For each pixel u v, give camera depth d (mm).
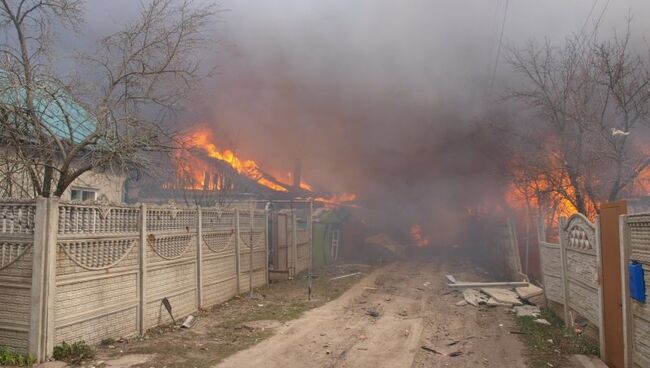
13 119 6473
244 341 6750
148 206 7172
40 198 5195
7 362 4984
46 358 5172
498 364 5840
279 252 13883
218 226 9867
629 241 5035
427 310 9531
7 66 6363
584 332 7148
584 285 6973
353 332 7480
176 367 5363
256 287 12133
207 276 9273
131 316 6754
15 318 5199
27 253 5230
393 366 5727
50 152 6777
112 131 6891
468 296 10852
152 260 7312
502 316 8930
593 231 6480
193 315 8438
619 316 5461
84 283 5828
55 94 6707
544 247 9461
